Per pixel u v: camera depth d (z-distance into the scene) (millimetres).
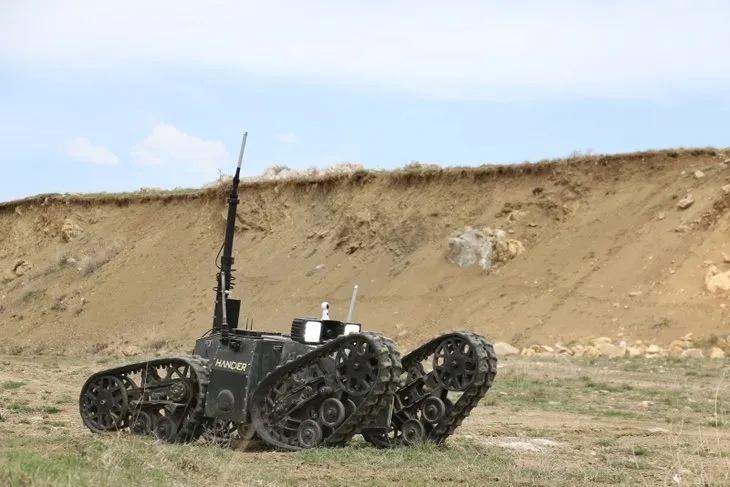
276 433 11578
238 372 11781
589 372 25828
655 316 36094
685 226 39875
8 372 26047
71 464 8391
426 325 41812
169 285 54438
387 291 45469
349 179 53500
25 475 7277
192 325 49312
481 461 10758
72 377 24531
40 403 17312
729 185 39656
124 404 12320
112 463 8508
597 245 41594
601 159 45562
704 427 15477
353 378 11172
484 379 11617
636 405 18828
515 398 19844
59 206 65812
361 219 50531
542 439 13586
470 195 48531
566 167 46156
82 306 55719
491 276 43312
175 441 11938
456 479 9602
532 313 39219
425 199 49781
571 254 41812
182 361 11945
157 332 49594
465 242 45094
